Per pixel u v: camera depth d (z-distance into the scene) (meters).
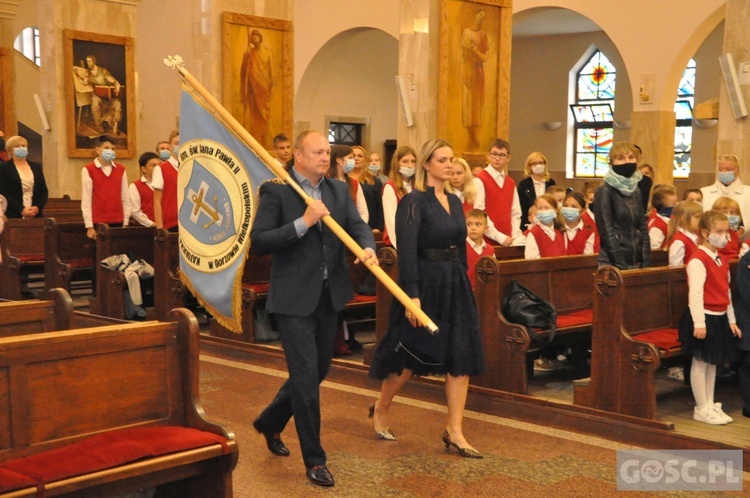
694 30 13.99
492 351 5.55
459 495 3.96
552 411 5.17
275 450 4.50
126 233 8.52
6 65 17.52
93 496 2.98
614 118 19.42
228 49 12.40
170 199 8.78
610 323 5.02
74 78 15.10
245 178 4.37
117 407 3.27
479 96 11.24
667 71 14.35
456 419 4.57
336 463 4.40
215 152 4.47
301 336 4.04
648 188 9.09
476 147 11.29
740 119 9.41
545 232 6.63
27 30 23.56
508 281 5.75
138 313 8.30
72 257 9.34
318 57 19.09
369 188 8.23
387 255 6.15
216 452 3.22
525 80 20.92
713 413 5.28
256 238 4.04
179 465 3.22
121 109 15.73
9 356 2.98
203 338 7.23
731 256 6.51
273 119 12.99
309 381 4.02
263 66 12.82
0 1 17.30
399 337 4.50
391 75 21.25
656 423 4.76
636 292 5.54
